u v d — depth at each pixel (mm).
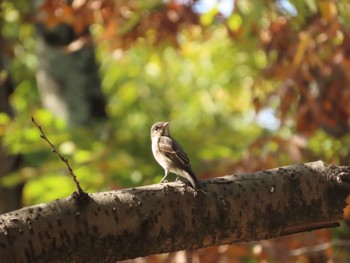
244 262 14664
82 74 18594
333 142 14438
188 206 7293
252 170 13586
